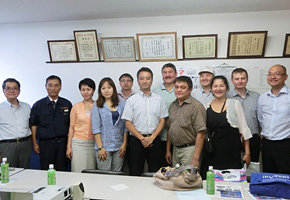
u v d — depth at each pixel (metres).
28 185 1.69
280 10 2.91
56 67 3.44
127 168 3.08
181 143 2.38
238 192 1.57
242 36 2.93
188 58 3.10
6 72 3.60
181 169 1.62
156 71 3.19
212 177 1.54
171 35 3.06
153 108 2.56
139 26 3.19
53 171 1.63
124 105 2.75
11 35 3.53
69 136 2.81
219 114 2.29
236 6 2.79
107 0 2.64
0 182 1.75
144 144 2.49
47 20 3.34
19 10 2.95
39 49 3.47
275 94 2.47
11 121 2.80
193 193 1.56
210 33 3.06
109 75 3.30
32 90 3.54
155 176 1.70
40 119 2.87
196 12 3.00
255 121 2.73
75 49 3.33
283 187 1.49
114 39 3.18
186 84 2.31
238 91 2.82
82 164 2.71
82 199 1.45
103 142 2.59
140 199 1.46
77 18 3.25
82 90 2.78
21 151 2.84
